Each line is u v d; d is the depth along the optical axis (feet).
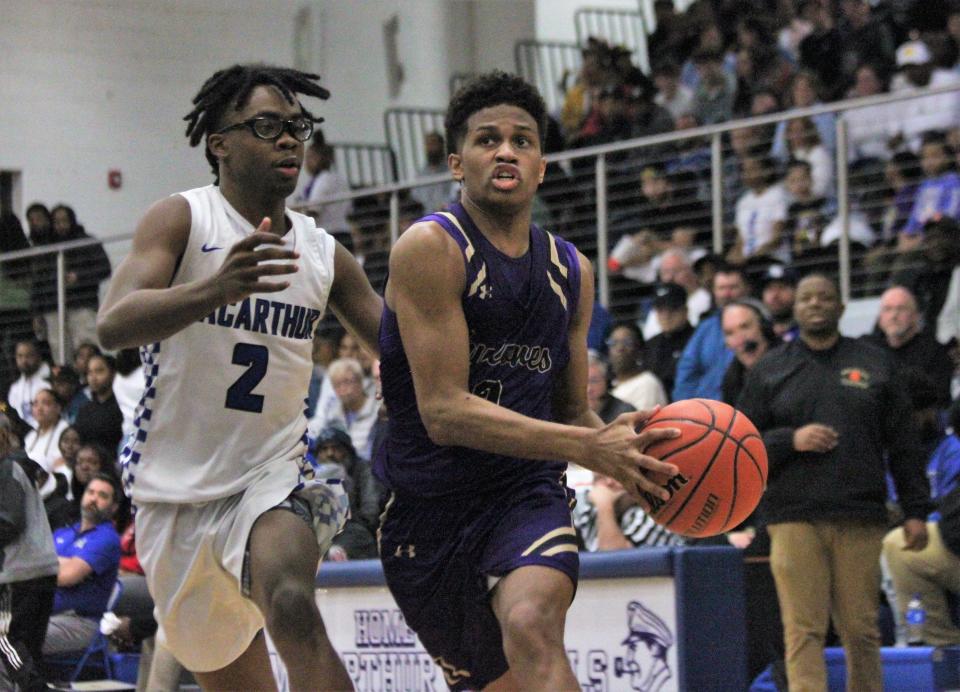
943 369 32.94
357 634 26.76
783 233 41.27
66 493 36.42
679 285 38.14
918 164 39.60
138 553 16.93
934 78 46.39
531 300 14.55
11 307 57.88
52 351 55.77
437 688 25.54
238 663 17.29
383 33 68.59
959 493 26.45
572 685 13.43
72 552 33.60
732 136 44.93
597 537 28.53
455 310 14.20
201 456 16.42
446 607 15.10
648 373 34.35
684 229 43.37
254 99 16.58
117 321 14.88
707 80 54.13
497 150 14.38
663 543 28.40
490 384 14.60
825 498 24.47
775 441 24.80
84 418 43.19
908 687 25.50
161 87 64.39
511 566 14.10
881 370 25.12
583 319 15.42
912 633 26.86
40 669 29.63
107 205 63.36
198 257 16.39
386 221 49.42
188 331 16.25
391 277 14.66
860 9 55.88
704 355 35.37
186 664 17.30
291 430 16.83
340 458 34.47
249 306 16.34
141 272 15.81
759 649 26.86
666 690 22.77
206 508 16.39
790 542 24.68
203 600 16.62
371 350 17.53
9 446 29.99
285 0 66.95
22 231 59.67
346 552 32.07
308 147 57.67
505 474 14.67
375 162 68.33
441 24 67.36
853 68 52.80
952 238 36.29
